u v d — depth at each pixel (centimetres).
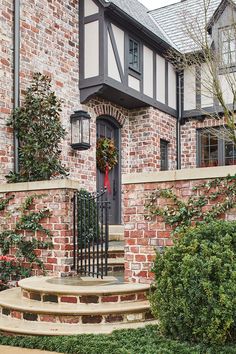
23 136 716
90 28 873
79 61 881
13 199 643
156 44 1022
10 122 723
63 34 848
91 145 893
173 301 363
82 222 595
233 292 340
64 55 846
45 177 688
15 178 696
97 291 468
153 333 392
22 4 763
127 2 1138
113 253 664
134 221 534
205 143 1121
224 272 349
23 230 631
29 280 547
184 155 1139
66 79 845
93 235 585
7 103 727
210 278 352
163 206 514
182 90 1135
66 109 837
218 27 927
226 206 470
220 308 337
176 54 975
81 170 858
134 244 531
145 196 527
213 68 770
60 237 593
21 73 752
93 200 587
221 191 476
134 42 966
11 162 724
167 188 512
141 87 973
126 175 540
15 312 471
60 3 847
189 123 1134
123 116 1009
